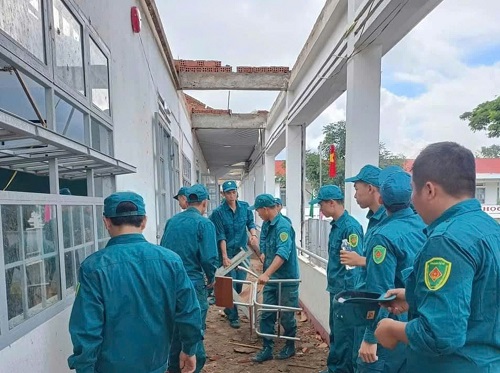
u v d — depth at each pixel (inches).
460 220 46.2
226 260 181.2
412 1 107.3
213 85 291.0
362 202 96.4
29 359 59.7
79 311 58.2
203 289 120.8
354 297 69.0
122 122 130.3
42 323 64.4
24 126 44.4
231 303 135.8
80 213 83.5
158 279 63.5
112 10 120.6
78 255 81.8
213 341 164.6
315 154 587.5
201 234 118.3
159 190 197.8
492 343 44.1
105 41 112.4
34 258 63.2
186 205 148.7
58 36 77.7
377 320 68.6
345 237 109.6
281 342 161.2
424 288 45.3
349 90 143.7
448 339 41.3
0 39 54.6
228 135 482.9
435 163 48.4
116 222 65.9
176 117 283.9
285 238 135.5
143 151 163.9
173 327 68.3
